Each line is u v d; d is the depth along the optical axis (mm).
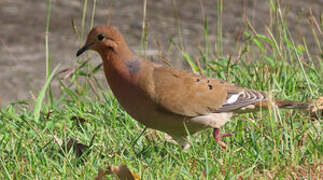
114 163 9695
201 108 10234
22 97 17203
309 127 10836
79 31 21672
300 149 10047
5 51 20469
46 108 12656
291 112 11180
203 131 11102
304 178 9195
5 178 9297
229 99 10523
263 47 13758
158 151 10180
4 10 23594
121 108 12047
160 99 9906
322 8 23422
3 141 10773
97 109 12125
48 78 12094
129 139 10898
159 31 21766
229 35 20984
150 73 10016
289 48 13914
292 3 23938
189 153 10102
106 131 10922
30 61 19672
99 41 10125
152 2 24938
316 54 18094
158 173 9148
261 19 22531
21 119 11703
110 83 10266
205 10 23984
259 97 10711
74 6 24078
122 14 23391
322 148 9875
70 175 9344
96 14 23328
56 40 21125
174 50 19766
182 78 10195
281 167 9359
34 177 9352
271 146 10258
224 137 10875
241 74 13391
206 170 9023
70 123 11492
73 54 19875
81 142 10594
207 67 13781
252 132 10312
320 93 12531
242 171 9297
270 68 13227
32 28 22094
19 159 9984
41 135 10805
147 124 10320
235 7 24172
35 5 24188
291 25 21547
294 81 12680
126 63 10047
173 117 10102
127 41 20859
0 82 18344
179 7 24375
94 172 9320
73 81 13688
